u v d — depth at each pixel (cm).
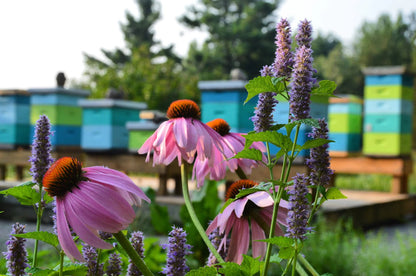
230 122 656
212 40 3272
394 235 686
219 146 135
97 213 87
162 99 1628
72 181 90
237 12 3434
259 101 116
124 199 89
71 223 87
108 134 783
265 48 2995
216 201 378
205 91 677
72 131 884
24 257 112
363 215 732
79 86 2742
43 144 120
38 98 872
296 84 104
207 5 3447
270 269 356
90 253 124
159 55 3600
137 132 750
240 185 145
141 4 3838
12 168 1291
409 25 3841
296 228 100
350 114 979
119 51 3578
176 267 107
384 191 1013
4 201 774
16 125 917
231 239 124
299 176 101
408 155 909
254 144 149
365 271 441
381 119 877
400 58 3706
